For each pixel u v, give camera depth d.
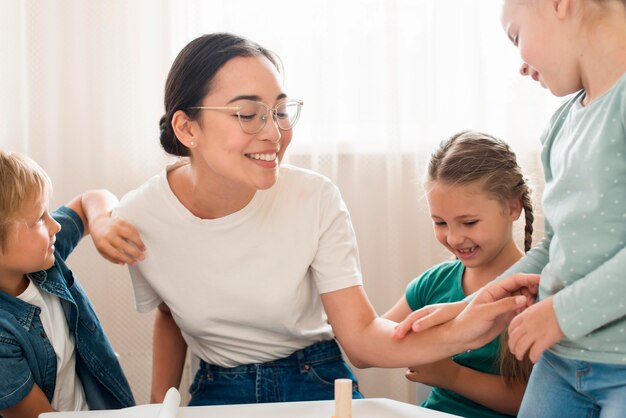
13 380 1.27
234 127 1.27
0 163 1.31
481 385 1.46
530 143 2.21
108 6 2.06
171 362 1.58
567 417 1.15
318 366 1.42
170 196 1.41
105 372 1.47
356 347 1.32
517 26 1.17
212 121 1.28
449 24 2.18
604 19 1.09
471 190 1.48
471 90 2.19
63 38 2.06
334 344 1.47
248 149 1.28
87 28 2.06
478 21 2.17
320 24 2.10
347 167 2.19
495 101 2.22
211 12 2.10
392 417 1.07
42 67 2.05
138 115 2.09
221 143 1.28
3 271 1.35
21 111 2.05
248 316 1.40
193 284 1.41
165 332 1.59
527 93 2.20
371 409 1.10
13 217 1.30
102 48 2.07
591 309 1.03
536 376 1.22
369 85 2.16
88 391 1.47
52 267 1.42
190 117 1.31
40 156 2.07
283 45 2.12
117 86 2.08
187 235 1.40
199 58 1.29
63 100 2.07
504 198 1.50
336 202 1.42
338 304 1.36
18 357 1.30
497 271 1.54
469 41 2.18
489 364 1.51
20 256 1.32
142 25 2.07
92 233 1.42
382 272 2.21
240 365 1.44
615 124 1.06
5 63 2.03
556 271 1.14
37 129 2.06
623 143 1.06
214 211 1.40
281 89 1.30
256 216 1.39
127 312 2.12
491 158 1.51
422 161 2.18
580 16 1.10
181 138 1.34
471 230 1.50
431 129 2.20
